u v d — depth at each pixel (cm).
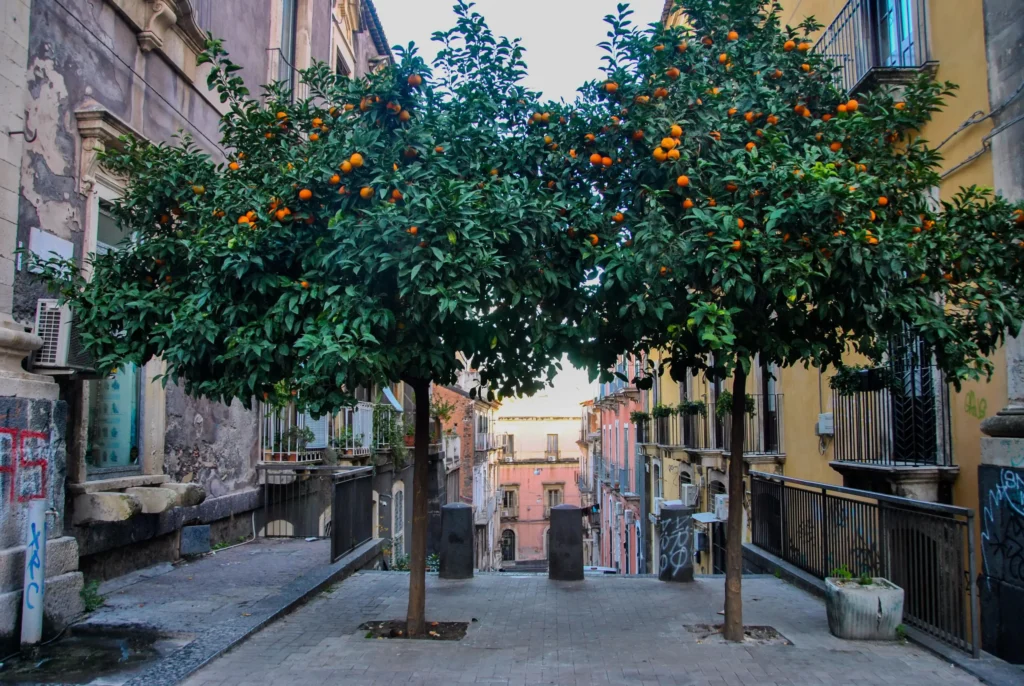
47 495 623
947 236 572
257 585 786
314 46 1420
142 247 591
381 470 1706
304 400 483
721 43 647
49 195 707
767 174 508
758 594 788
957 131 791
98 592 741
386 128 563
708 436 1532
